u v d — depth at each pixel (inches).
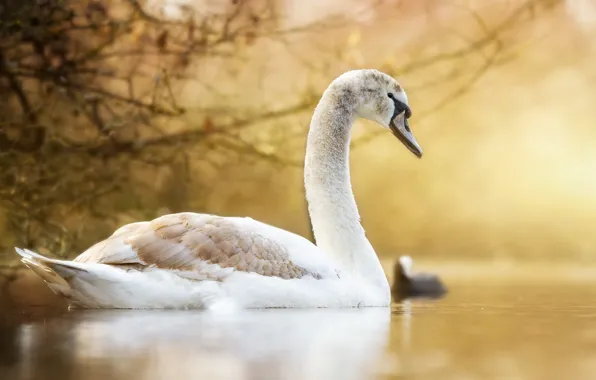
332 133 502.3
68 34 643.5
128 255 436.5
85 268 423.8
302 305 454.6
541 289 631.2
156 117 641.0
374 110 508.4
